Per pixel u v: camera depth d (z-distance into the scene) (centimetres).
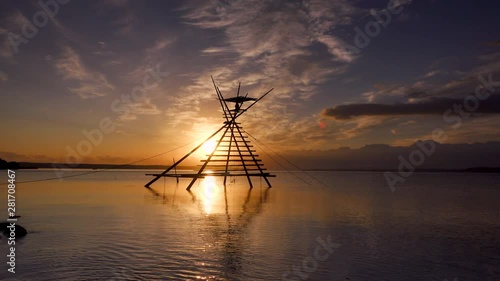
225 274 1065
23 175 10000
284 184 7488
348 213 2488
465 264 1213
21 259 1188
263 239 1553
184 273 1067
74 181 7119
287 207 2839
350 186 6838
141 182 7106
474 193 4841
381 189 5781
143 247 1376
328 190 5353
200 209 2633
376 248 1420
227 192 4656
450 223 2083
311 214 2405
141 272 1068
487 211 2703
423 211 2666
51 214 2261
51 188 4819
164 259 1210
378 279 1052
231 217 2214
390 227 1912
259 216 2275
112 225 1862
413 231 1802
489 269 1161
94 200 3225
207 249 1359
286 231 1747
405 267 1170
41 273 1049
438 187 6612
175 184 6875
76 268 1098
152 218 2138
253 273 1080
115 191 4412
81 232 1662
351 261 1226
